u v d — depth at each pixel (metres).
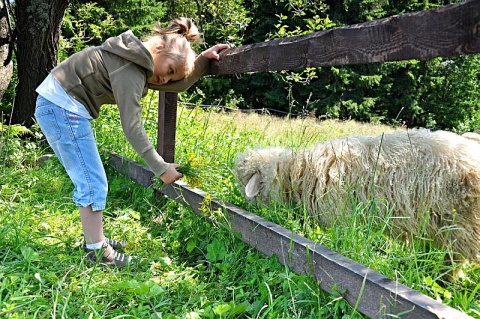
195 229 3.89
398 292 2.30
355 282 2.53
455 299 2.62
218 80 22.44
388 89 24.61
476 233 3.12
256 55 3.42
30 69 6.67
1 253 3.33
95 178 3.43
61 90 3.37
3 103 8.14
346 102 22.94
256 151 4.05
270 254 3.19
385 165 3.29
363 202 3.27
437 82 26.14
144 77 3.42
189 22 3.87
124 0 18.94
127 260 3.44
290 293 2.81
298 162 3.71
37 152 6.18
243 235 3.46
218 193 4.16
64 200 4.68
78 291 2.92
